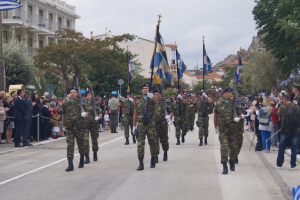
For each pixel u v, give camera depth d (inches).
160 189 285.9
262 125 497.4
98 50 1098.7
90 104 420.5
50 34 1646.2
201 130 560.1
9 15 1435.8
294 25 649.6
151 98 367.9
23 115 557.3
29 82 1157.1
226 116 343.6
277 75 1378.0
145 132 367.9
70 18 1910.7
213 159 429.1
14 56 1117.7
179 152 487.5
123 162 412.2
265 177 331.0
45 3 1653.5
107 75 1581.0
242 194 271.7
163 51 398.6
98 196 266.8
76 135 372.2
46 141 641.0
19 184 310.0
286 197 263.4
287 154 472.4
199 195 268.4
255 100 708.0
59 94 1168.8
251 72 1476.4
